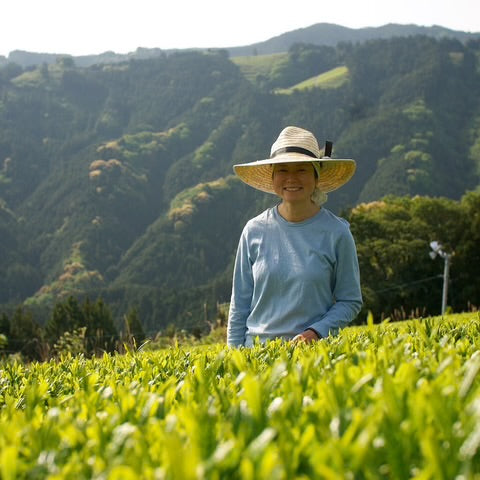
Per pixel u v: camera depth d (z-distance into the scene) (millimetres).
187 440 1434
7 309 125375
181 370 2801
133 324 41625
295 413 1610
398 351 2117
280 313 4273
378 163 166750
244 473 1131
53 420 1682
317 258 4250
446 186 160625
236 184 174750
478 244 53875
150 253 157750
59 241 177750
